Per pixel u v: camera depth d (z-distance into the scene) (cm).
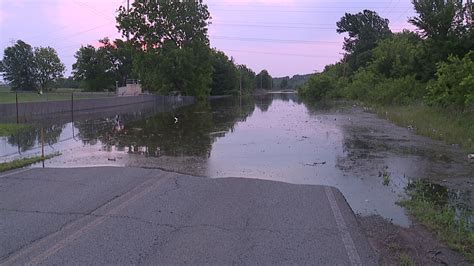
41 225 645
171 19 5888
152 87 6022
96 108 4212
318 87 7956
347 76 8588
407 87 3547
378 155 1383
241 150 1507
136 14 5912
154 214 706
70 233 610
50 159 1302
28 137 1875
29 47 11106
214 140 1795
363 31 8881
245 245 571
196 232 620
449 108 2184
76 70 10588
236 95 11506
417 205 800
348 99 6144
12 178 991
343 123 2569
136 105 5106
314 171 1133
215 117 3216
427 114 2292
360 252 554
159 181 967
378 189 938
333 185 974
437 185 976
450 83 2203
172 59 5903
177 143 1695
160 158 1329
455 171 1125
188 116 3322
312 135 1969
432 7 3122
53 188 888
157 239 588
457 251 586
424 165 1208
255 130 2219
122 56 10062
